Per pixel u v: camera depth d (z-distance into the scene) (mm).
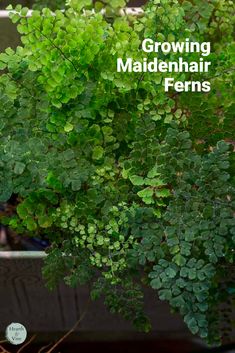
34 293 1637
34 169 1410
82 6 1452
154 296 1622
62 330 1760
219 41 1642
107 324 1731
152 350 1775
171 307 1563
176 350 1763
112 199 1460
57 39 1388
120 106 1478
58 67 1399
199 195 1392
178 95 1566
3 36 1639
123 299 1494
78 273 1490
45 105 1419
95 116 1496
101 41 1398
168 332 1774
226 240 1468
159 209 1461
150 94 1483
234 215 1455
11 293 1641
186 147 1388
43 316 1710
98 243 1439
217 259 1424
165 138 1405
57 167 1413
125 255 1447
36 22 1384
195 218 1394
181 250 1380
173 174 1399
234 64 1495
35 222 1518
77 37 1389
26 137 1430
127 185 1469
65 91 1410
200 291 1376
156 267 1392
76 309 1682
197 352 1614
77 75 1422
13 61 1446
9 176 1424
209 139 1517
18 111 1433
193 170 1391
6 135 1443
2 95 1439
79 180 1408
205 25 1551
